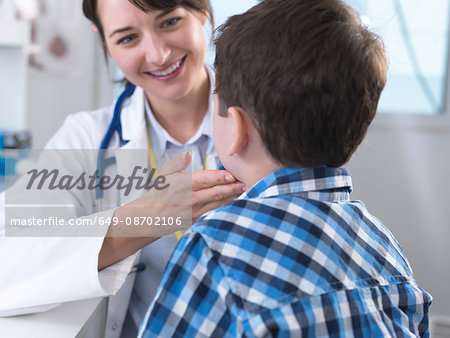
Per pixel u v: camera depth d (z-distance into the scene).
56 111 2.30
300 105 0.59
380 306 0.61
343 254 0.61
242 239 0.58
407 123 2.25
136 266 0.99
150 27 0.95
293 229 0.59
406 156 2.26
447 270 2.29
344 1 0.64
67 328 0.71
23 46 1.93
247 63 0.61
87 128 1.12
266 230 0.58
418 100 2.27
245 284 0.55
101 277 0.76
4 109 1.98
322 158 0.63
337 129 0.61
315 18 0.59
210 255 0.57
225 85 0.65
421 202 2.27
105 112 1.17
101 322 0.87
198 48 1.02
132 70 1.01
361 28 0.62
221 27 0.68
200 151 1.13
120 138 1.08
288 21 0.59
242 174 0.68
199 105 1.13
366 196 2.29
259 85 0.60
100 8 0.99
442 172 2.25
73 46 2.26
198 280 0.58
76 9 2.23
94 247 0.75
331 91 0.58
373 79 0.61
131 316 1.07
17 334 0.69
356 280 0.60
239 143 0.63
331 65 0.58
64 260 0.75
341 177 0.66
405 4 2.19
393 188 2.28
